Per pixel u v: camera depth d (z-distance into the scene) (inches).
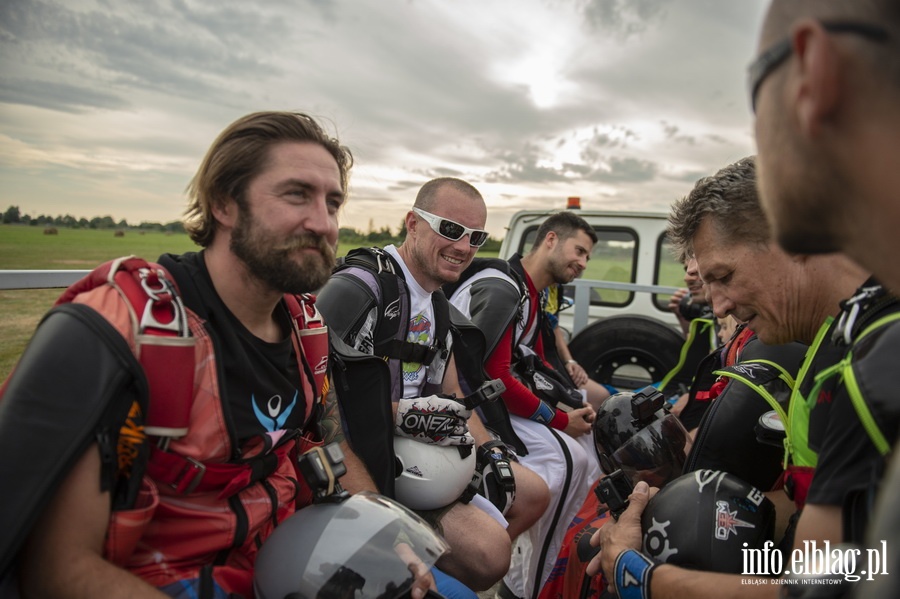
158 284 47.5
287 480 58.6
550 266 139.9
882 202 21.2
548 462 111.3
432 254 96.6
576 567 71.1
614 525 58.9
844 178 22.1
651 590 50.1
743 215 52.4
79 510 41.7
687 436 78.4
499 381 81.7
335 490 53.8
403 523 52.1
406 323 93.6
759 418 59.1
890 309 34.6
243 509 51.9
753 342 66.8
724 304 56.8
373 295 90.6
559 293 161.0
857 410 31.4
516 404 117.2
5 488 39.1
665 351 172.2
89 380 42.2
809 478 42.8
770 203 25.5
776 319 53.3
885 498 18.4
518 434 115.3
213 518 49.9
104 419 42.4
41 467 39.9
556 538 109.8
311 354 61.5
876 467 30.2
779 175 24.2
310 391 60.3
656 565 51.1
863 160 21.0
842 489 34.0
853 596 28.0
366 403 76.4
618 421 76.8
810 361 45.6
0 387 45.4
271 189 52.4
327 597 46.9
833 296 49.8
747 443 61.0
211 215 54.6
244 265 53.3
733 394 63.2
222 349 51.9
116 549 43.7
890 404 29.9
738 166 54.7
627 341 175.5
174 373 45.4
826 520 35.0
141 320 44.9
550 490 106.9
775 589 41.9
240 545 52.1
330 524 50.5
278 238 52.4
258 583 50.1
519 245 224.8
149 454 46.0
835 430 35.5
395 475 78.6
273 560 49.6
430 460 79.0
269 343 55.7
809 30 21.1
